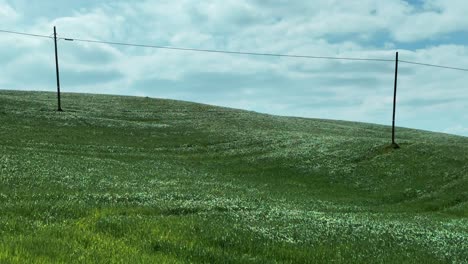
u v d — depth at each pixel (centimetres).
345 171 5219
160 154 5806
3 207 1898
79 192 2739
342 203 3969
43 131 6175
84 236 1424
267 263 1432
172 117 8675
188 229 1700
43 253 1144
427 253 1819
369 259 1612
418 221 3070
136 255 1262
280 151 6225
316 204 3675
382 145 6059
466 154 5544
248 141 6869
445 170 4991
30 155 4312
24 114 7256
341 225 2269
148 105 9825
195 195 3180
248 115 9906
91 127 6925
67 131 6391
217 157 5969
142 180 3775
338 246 1756
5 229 1432
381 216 3209
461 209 3897
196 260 1370
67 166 3934
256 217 2281
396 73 6009
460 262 1731
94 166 4203
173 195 3047
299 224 2152
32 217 1772
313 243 1766
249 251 1564
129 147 5938
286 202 3553
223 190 3769
